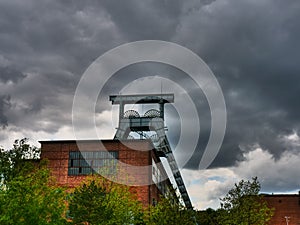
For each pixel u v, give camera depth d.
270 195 70.19
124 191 43.59
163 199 38.75
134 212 42.47
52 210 29.09
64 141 57.81
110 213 37.19
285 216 68.81
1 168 32.88
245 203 42.12
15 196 28.11
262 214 42.09
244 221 41.12
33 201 28.33
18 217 27.17
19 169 33.94
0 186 30.38
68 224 32.19
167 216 36.88
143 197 54.56
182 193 60.75
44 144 57.97
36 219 27.69
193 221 39.56
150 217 40.09
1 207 27.19
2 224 26.12
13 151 34.84
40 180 32.59
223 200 43.03
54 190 31.03
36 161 40.06
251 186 43.09
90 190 38.25
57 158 57.16
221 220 42.31
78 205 36.38
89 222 36.03
